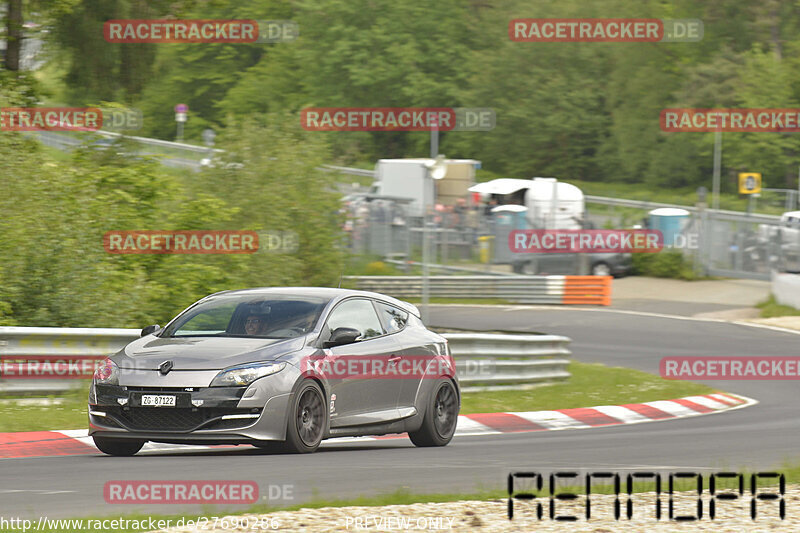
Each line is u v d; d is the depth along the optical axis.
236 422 35.25
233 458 35.88
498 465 35.72
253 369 35.75
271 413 35.72
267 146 92.25
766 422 54.12
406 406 41.25
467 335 60.91
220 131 93.06
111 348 50.53
